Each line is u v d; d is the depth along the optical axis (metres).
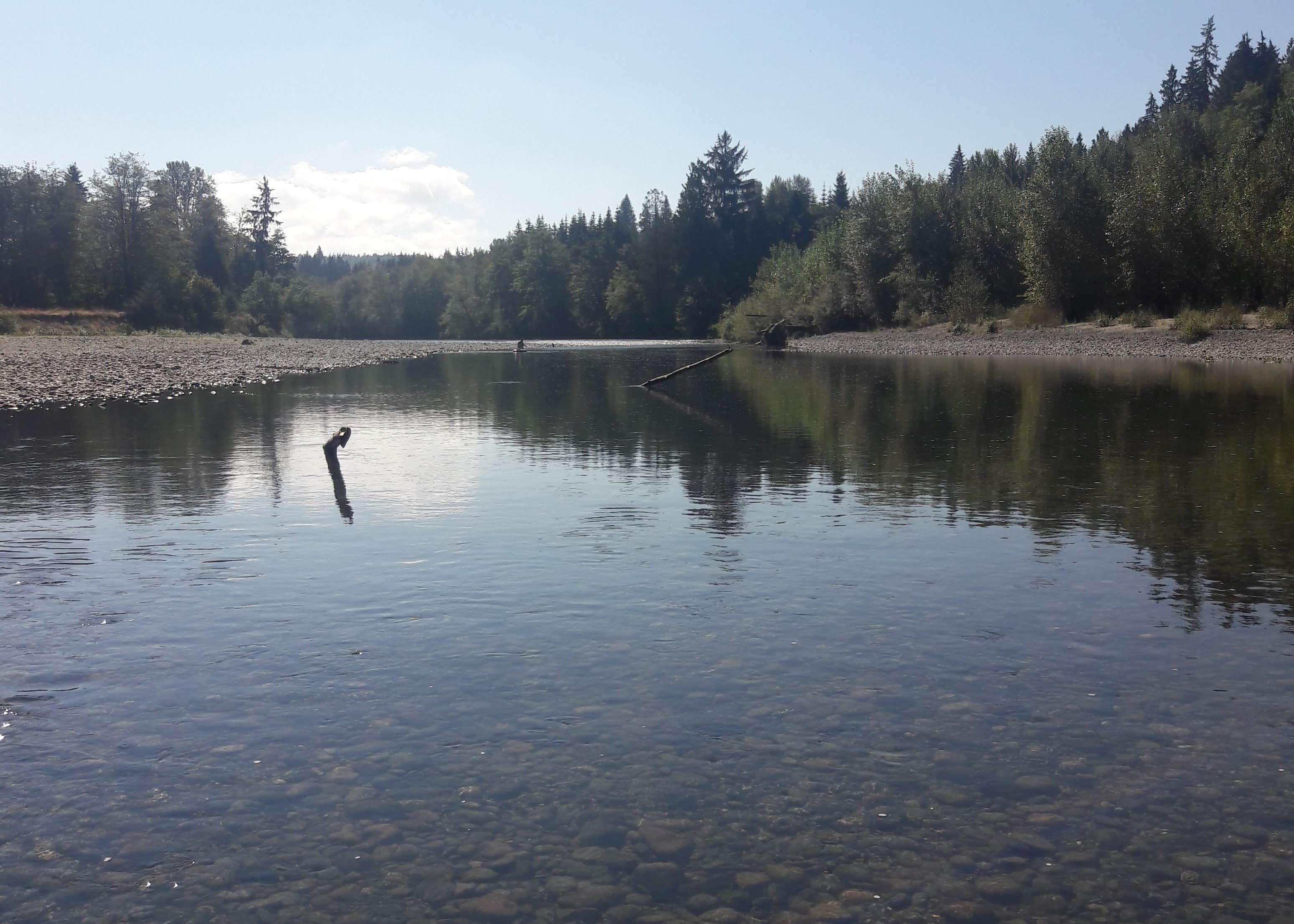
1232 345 43.06
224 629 7.46
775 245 116.38
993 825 4.71
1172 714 5.89
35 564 9.38
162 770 5.26
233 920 4.06
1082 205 56.69
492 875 4.35
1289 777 5.15
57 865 4.43
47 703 6.10
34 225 94.12
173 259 91.75
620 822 4.75
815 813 4.82
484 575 8.94
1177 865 4.41
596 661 6.75
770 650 6.96
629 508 12.06
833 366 44.66
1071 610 7.87
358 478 14.30
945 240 68.56
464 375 40.00
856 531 10.72
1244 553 9.61
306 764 5.31
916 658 6.80
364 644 7.12
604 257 131.38
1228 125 90.12
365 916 4.07
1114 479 13.81
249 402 26.73
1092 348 48.16
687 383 34.72
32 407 24.59
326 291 132.00
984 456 16.23
